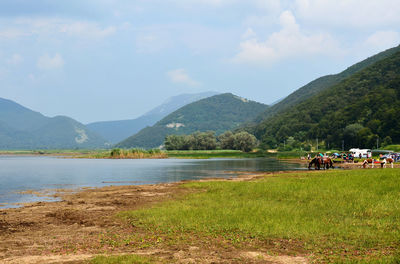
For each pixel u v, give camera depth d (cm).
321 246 1419
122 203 2883
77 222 2116
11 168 9769
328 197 2453
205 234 1652
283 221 1827
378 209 2012
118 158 18775
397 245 1389
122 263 1226
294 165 9631
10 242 1622
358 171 4422
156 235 1673
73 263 1266
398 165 6278
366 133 18088
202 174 6750
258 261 1253
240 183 3741
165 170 8269
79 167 10200
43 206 2855
